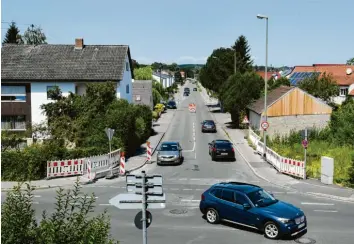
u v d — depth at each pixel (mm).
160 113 65875
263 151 30109
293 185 22188
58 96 34594
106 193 20562
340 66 81312
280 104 38219
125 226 15148
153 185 8016
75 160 24688
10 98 39156
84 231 6551
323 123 39156
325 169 22469
